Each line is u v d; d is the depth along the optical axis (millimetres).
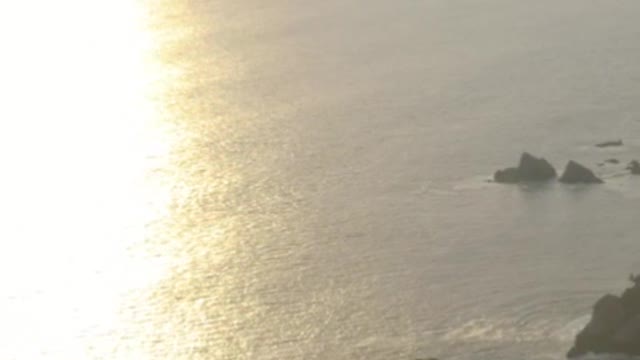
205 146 147000
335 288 102812
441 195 122188
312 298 101375
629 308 88500
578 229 110750
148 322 100438
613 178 122312
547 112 147125
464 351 90500
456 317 95750
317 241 113062
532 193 120062
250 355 93875
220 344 95875
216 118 159875
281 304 100938
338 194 125062
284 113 158375
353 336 94750
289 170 134250
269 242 113875
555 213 114812
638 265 102500
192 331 98188
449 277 102750
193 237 117188
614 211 114188
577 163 122312
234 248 113375
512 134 139500
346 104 160000
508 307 96500
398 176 128625
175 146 148375
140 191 132250
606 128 139375
